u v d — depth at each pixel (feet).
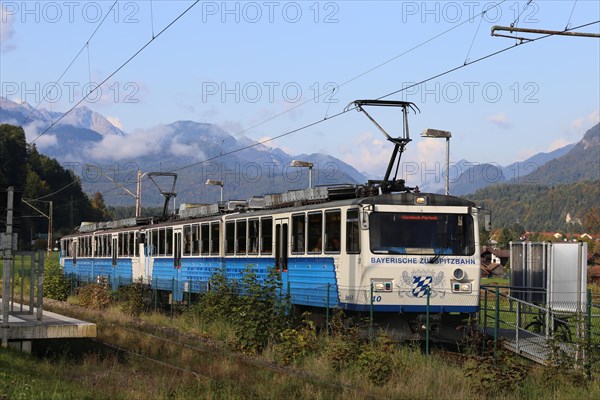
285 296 72.02
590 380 48.57
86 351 63.41
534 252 70.28
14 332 56.24
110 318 95.30
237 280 82.43
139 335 74.79
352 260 63.87
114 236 127.24
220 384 46.16
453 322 65.16
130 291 107.24
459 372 50.65
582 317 51.75
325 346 59.21
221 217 88.22
